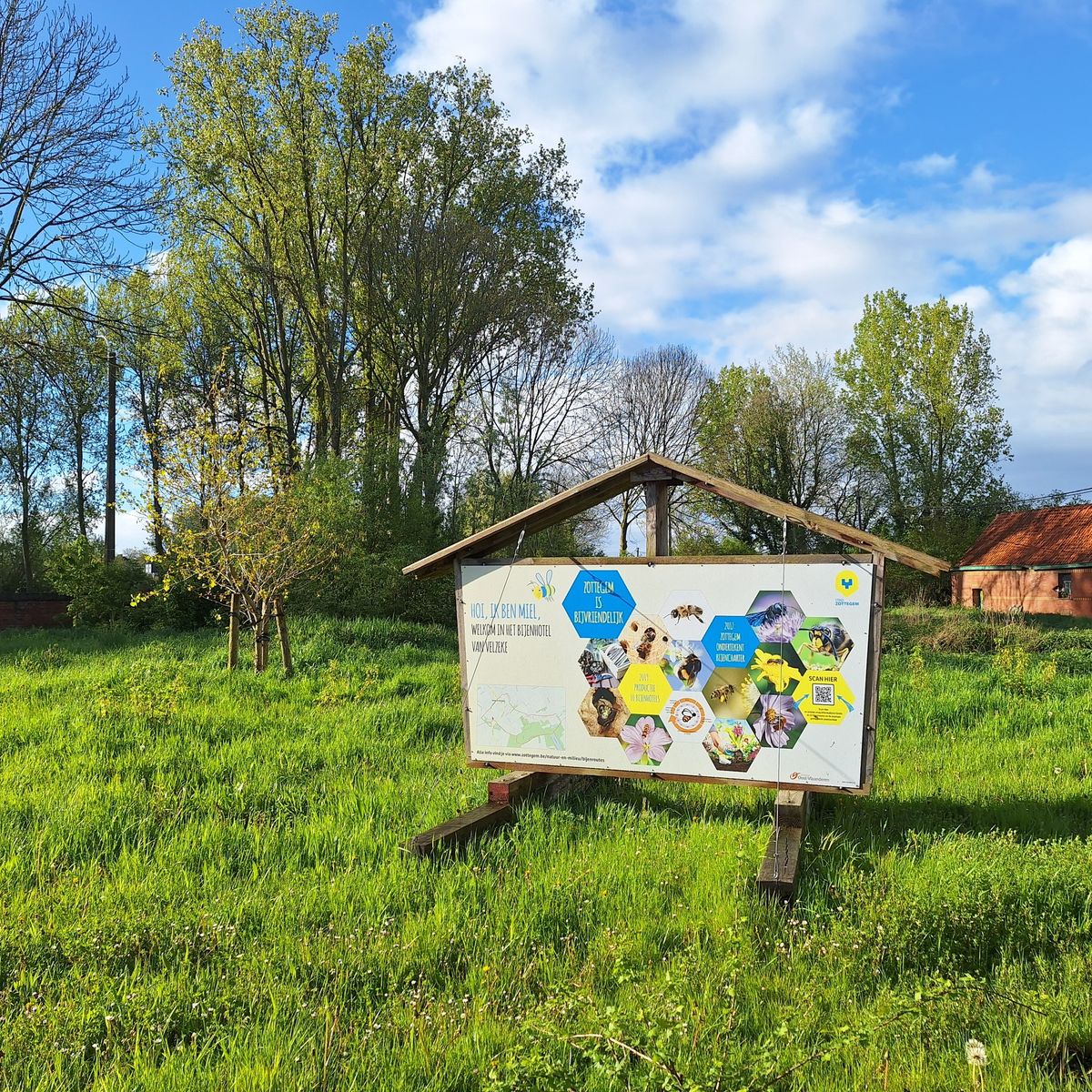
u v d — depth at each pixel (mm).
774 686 6105
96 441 39281
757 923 4547
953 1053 3307
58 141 19641
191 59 27219
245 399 33938
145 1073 3254
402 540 25109
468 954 4277
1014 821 6387
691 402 46094
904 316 50188
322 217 30500
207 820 6293
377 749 8672
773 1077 3004
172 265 29109
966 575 45812
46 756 8055
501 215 33156
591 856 5566
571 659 6652
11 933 4383
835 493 48844
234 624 13898
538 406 37938
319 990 3951
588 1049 3137
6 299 20172
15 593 27453
